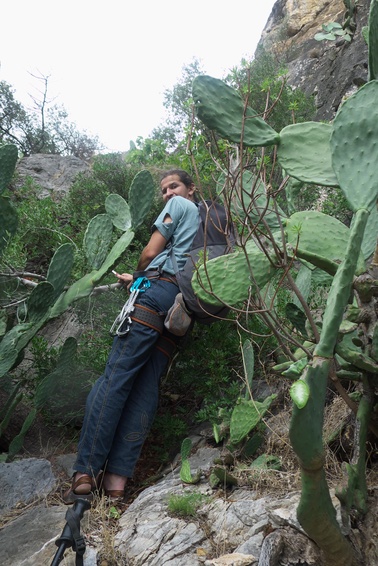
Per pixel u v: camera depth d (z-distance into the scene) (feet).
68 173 24.03
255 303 9.70
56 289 12.79
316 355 6.51
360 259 8.34
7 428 13.07
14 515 10.73
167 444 12.36
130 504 10.67
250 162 11.66
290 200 12.01
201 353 12.48
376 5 8.13
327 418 9.98
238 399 10.46
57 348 15.19
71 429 13.46
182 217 11.73
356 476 7.42
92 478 10.66
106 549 8.87
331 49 31.17
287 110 19.63
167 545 8.59
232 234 11.20
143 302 11.26
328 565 7.14
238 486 9.61
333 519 6.83
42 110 40.47
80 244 17.04
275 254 8.81
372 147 7.54
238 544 8.27
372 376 7.81
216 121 8.99
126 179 20.18
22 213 17.87
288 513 7.63
